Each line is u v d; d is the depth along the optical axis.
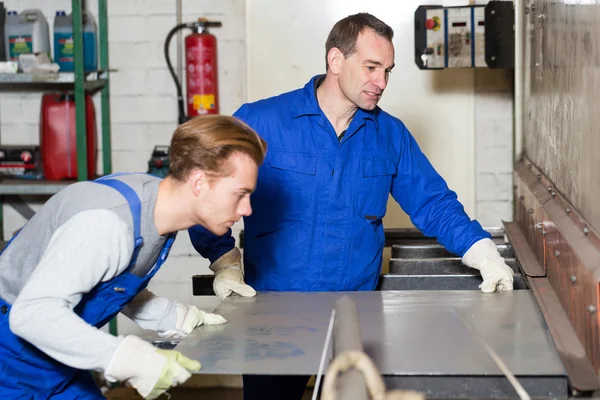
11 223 4.06
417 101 3.69
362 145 2.27
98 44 3.88
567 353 1.46
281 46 3.70
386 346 1.54
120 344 1.39
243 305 1.97
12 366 1.62
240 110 2.31
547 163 2.32
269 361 1.48
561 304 1.79
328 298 2.02
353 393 0.99
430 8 3.32
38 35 3.73
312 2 3.66
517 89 2.99
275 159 2.25
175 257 3.92
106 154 3.92
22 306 1.38
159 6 3.87
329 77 2.22
